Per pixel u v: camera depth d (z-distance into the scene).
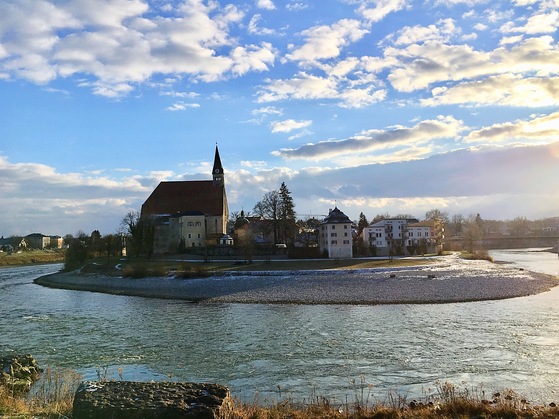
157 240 139.12
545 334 34.78
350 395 21.94
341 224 117.69
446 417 14.66
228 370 27.23
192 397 13.59
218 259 114.25
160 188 150.88
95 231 158.75
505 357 28.38
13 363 24.66
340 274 83.25
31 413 14.72
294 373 26.23
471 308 49.66
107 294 76.94
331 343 33.88
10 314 53.56
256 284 75.44
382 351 30.91
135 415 12.59
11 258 194.88
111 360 30.33
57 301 67.56
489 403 16.81
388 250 129.75
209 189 149.88
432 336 35.31
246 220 167.62
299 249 116.25
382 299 57.88
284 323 43.34
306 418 14.89
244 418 14.04
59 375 24.20
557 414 14.70
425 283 68.94
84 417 12.84
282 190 132.88
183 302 63.44
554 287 65.56
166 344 35.16
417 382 23.98
